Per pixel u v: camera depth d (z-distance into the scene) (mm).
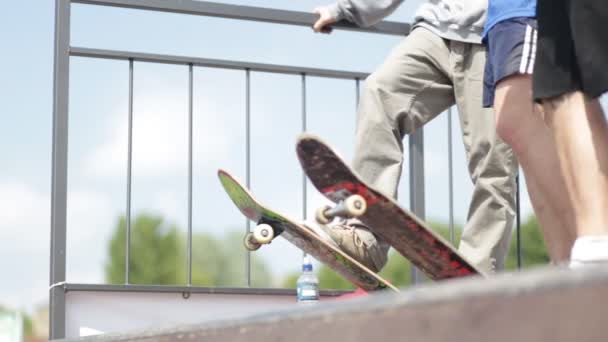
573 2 2586
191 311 4457
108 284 4328
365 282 4012
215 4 4715
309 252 4094
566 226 3525
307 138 3182
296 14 4828
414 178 4789
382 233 3496
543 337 1286
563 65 2637
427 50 4559
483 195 4438
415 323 1431
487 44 3967
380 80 4539
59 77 4469
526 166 3676
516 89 3715
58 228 4305
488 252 4379
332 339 1571
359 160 4504
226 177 3887
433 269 3551
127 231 4633
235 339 1837
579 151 2602
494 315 1336
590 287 1254
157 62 4773
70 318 4285
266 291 4559
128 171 4695
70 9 4551
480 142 4445
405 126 4574
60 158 4371
